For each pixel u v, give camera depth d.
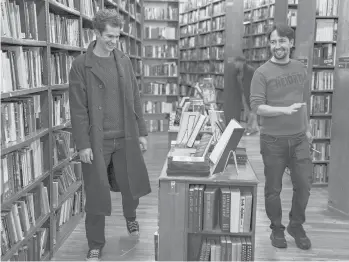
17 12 2.87
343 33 4.77
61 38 3.88
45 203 3.35
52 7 3.70
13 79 2.74
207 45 12.09
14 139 2.79
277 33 3.37
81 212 4.59
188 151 3.33
